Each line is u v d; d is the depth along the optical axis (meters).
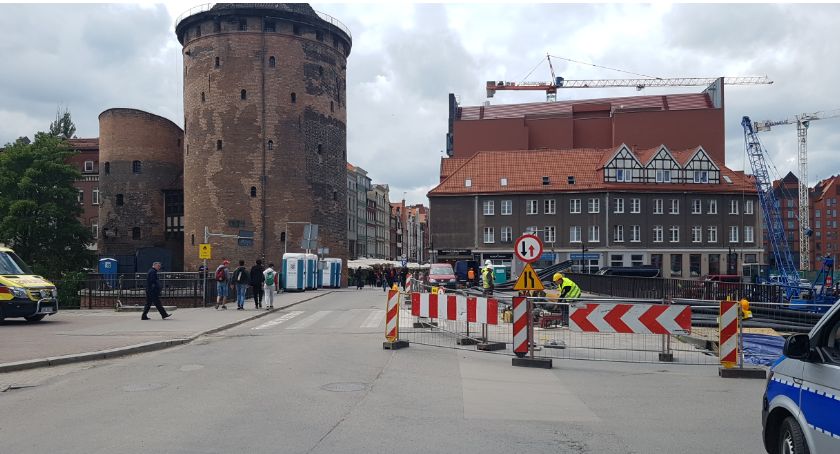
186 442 6.88
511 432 7.64
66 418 7.97
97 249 81.69
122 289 30.08
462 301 15.39
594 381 11.48
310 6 64.88
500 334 17.34
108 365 12.34
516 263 25.50
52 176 63.34
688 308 13.12
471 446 6.98
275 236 60.59
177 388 9.95
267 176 60.72
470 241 71.62
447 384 10.76
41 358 12.40
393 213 144.12
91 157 94.00
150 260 69.06
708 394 10.33
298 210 61.78
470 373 11.98
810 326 17.00
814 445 5.21
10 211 59.25
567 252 70.19
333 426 7.68
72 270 61.84
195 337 16.86
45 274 57.12
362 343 15.87
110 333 17.23
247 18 61.16
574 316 13.56
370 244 119.94
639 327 13.26
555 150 75.19
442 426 7.85
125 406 8.66
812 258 156.75
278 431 7.39
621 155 70.75
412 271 77.31
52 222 62.44
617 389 10.70
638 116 80.56
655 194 70.44
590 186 70.31
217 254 60.25
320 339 16.66
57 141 65.06
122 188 75.81
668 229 70.44
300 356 13.52
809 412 5.31
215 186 60.72
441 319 17.28
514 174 73.06
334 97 66.50
